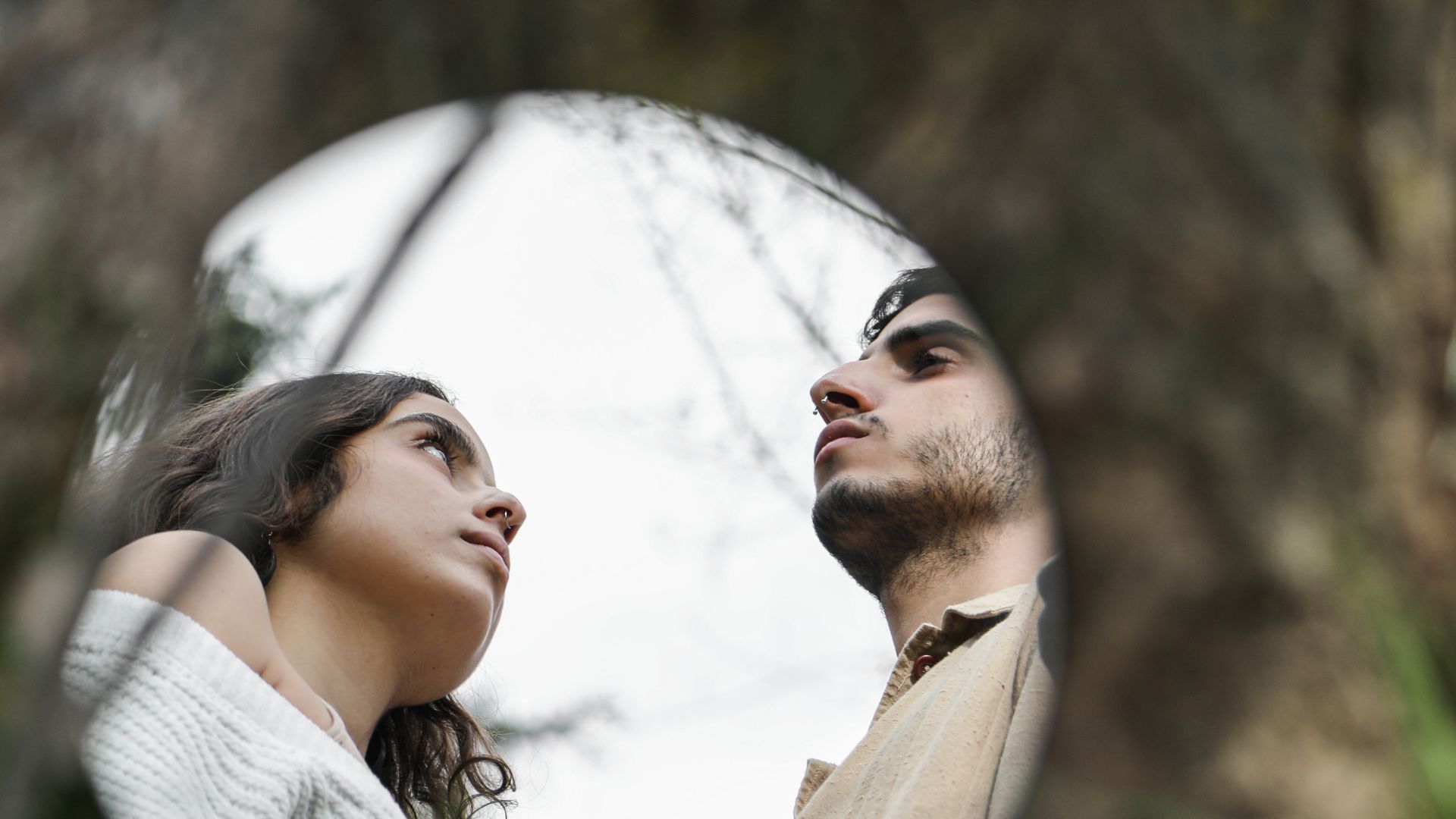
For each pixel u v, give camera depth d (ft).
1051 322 3.90
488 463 6.16
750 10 3.95
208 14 3.48
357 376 5.89
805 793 6.59
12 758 3.03
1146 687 3.64
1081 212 3.91
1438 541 3.59
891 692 6.06
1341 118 3.93
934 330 6.30
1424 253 3.84
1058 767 3.66
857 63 4.02
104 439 3.52
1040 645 4.56
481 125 2.52
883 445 6.21
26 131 3.35
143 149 3.41
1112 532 3.77
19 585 3.15
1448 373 3.72
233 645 4.76
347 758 4.76
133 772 4.04
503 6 3.73
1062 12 3.99
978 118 3.98
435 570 5.41
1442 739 3.37
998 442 6.12
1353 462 3.64
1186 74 3.92
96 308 3.31
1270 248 3.79
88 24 3.43
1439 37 4.07
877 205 4.18
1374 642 3.47
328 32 3.59
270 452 5.22
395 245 2.45
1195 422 3.74
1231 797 3.47
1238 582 3.61
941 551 6.21
